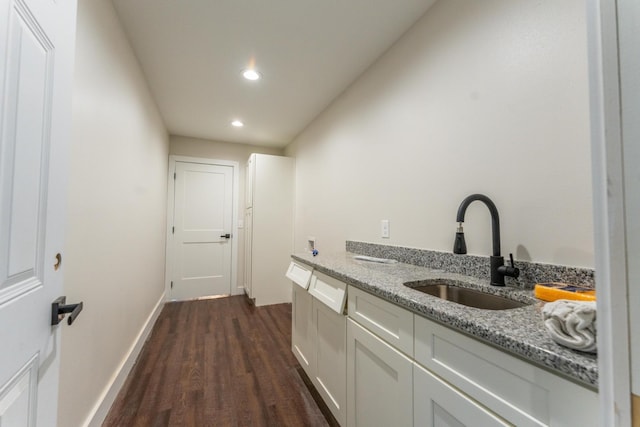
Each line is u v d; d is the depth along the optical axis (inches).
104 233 56.2
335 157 103.5
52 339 29.1
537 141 40.7
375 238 79.1
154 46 73.1
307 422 57.4
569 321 20.7
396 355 37.1
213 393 66.4
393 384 37.9
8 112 22.0
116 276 64.2
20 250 23.8
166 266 144.1
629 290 14.4
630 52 14.8
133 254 79.1
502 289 40.8
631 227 14.4
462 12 53.2
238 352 87.5
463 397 27.5
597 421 18.3
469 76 51.6
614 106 15.2
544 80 39.9
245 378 73.0
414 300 33.8
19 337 23.6
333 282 56.7
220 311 128.3
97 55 51.1
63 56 30.1
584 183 35.7
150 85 93.6
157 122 111.2
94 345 51.9
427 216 60.9
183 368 77.5
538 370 21.8
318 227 117.9
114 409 60.2
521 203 42.7
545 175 39.8
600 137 15.9
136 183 80.7
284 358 83.9
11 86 22.2
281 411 60.6
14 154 22.9
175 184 147.9
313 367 65.4
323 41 71.4
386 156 74.8
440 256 56.7
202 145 154.3
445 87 56.7
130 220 75.3
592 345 19.3
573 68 36.9
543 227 39.9
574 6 36.9
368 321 43.9
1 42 21.0
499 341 23.8
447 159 56.1
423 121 62.3
